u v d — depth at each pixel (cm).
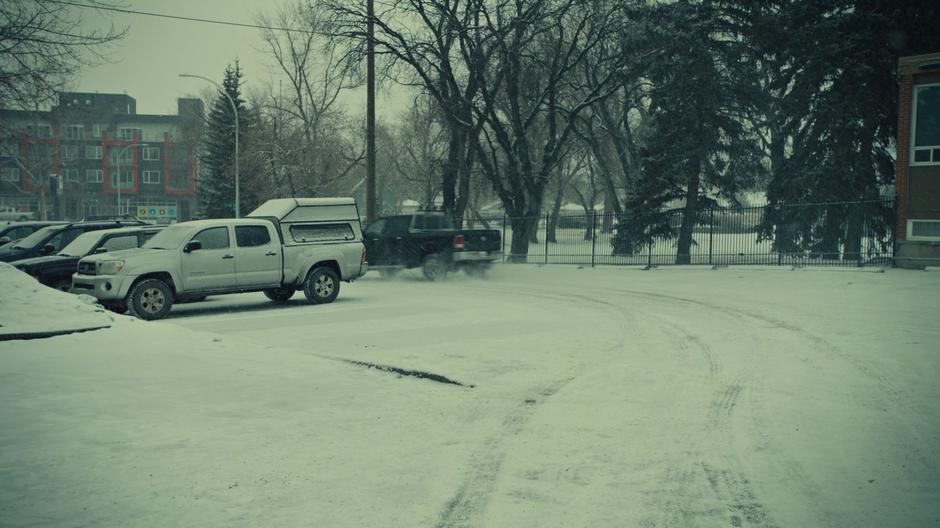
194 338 1087
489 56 3334
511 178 3531
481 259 2459
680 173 3095
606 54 3653
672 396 775
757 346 1066
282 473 534
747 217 2878
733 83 3192
